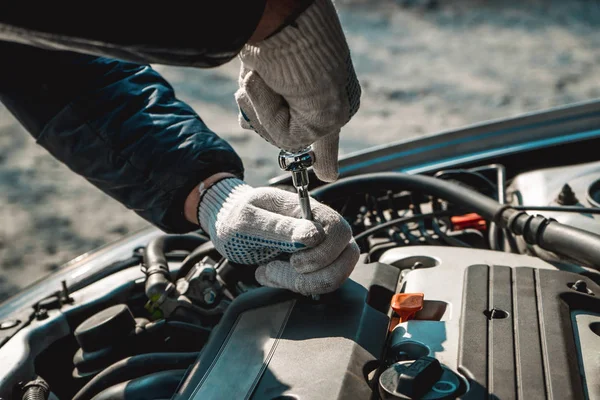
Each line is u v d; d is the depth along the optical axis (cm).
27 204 475
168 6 76
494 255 124
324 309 108
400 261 128
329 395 90
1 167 523
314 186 176
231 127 530
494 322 101
